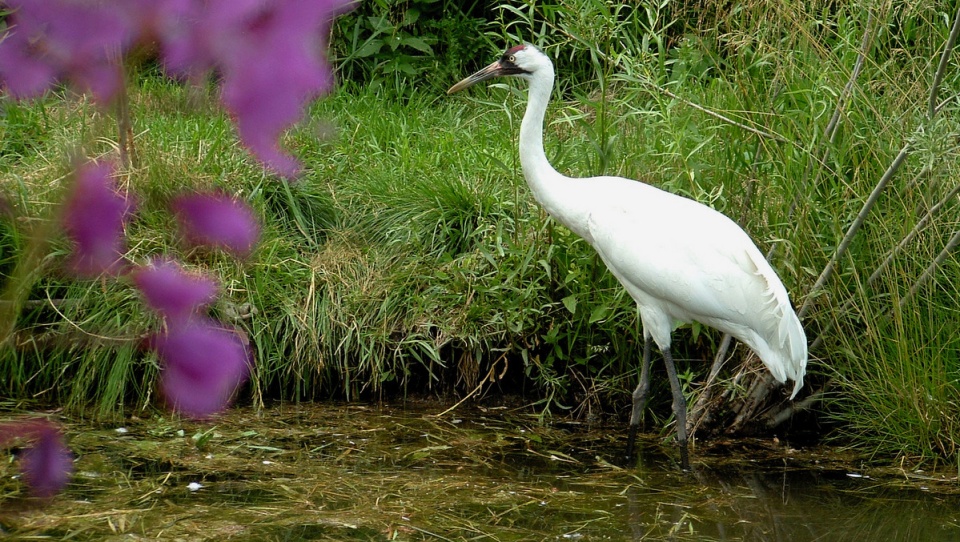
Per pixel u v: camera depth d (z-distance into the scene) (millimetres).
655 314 8969
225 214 2334
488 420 10000
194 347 2305
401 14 15531
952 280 9031
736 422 9812
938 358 8727
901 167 9023
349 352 10453
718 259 8594
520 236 10703
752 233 9719
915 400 8680
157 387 9484
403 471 8367
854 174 9172
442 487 8016
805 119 9406
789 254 9344
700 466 8945
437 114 14336
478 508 7594
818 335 9422
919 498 8117
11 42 1978
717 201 9773
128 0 1985
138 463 8117
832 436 9789
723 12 10148
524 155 9383
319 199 11578
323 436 9164
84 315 9516
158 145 10922
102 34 1979
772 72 10000
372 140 12867
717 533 7277
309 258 11008
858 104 9227
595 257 10000
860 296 8945
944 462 8961
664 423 10156
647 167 10461
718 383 9586
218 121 11477
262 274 10336
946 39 9203
